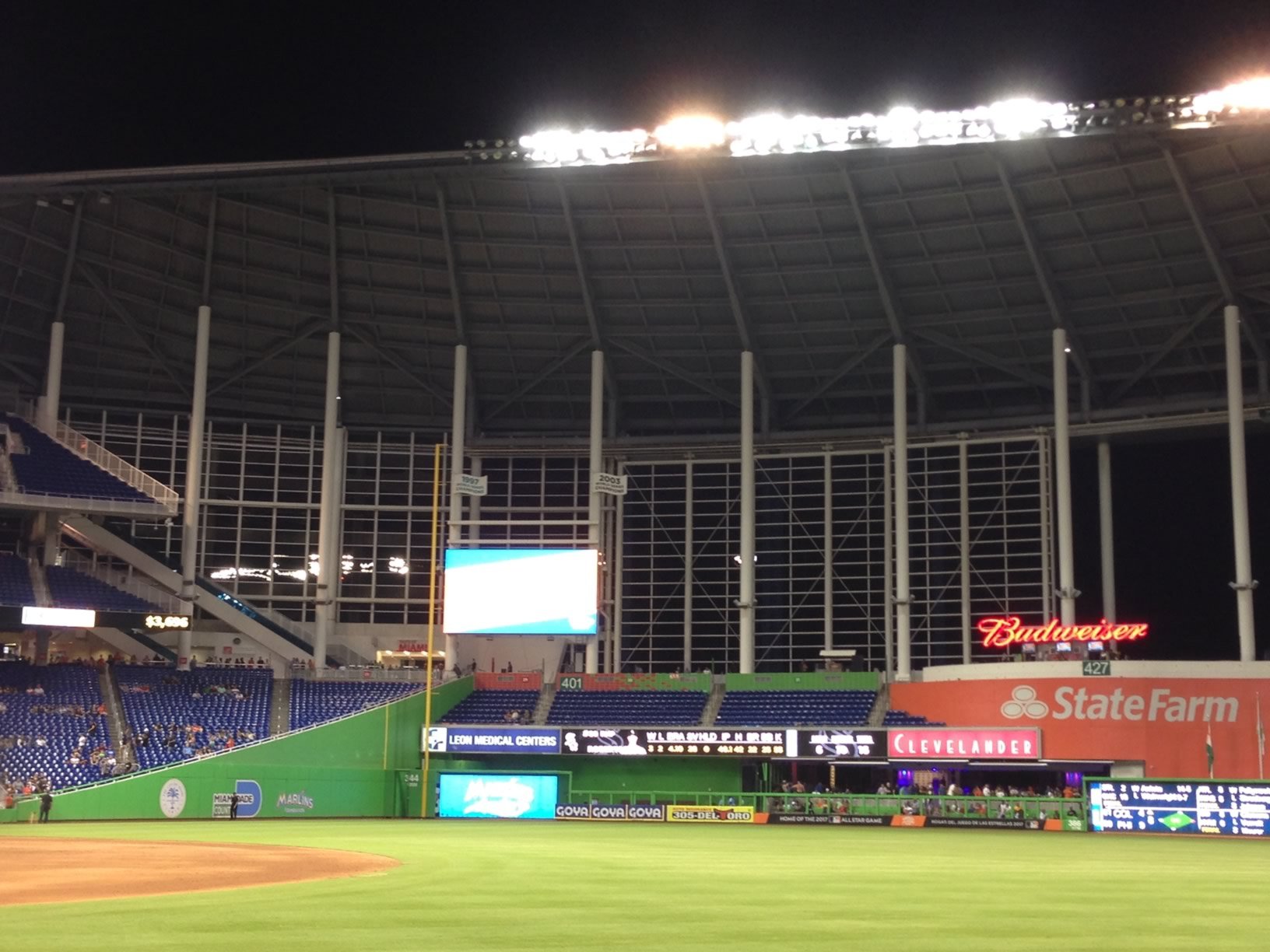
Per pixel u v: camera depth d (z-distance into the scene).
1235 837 51.94
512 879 25.08
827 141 51.97
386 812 64.56
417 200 69.88
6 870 27.36
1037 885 24.81
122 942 15.24
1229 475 77.25
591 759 67.31
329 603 75.19
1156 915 19.14
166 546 77.12
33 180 59.09
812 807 60.44
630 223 70.44
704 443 78.12
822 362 75.88
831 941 15.80
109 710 65.12
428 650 68.12
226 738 65.88
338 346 74.69
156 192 61.44
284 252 72.00
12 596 65.94
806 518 78.12
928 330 72.62
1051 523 72.81
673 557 79.19
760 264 71.38
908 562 72.06
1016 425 74.81
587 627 71.31
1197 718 60.34
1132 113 48.81
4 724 61.19
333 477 75.94
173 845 36.88
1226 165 61.31
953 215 67.38
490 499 81.12
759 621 77.69
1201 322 68.25
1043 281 67.75
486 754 66.00
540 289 73.94
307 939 15.61
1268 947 15.50
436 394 77.94
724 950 14.91
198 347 71.75
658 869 28.28
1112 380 72.81
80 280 71.19
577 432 81.25
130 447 77.50
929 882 25.23
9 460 68.06
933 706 66.56
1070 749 61.44
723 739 64.38
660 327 74.94
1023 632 65.00
